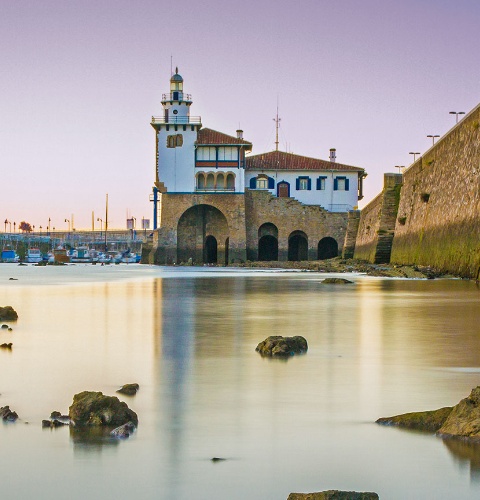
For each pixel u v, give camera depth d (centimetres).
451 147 5572
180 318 2198
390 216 7950
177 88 10262
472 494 674
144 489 688
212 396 1058
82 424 898
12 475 723
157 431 870
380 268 6725
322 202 10750
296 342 1495
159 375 1228
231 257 10231
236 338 1709
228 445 814
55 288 3928
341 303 2778
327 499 638
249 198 10494
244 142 10262
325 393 1076
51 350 1521
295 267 8325
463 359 1388
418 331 1847
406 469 736
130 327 1952
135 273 6562
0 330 1884
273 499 665
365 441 827
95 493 679
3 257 14612
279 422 908
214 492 681
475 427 827
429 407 981
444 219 5472
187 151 10269
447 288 3738
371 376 1212
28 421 918
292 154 11188
